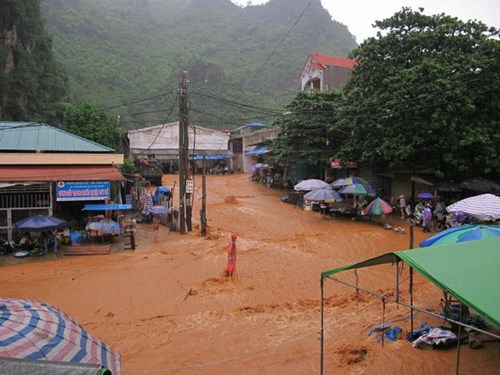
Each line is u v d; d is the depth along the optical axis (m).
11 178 19.28
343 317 11.09
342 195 32.41
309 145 30.80
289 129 31.22
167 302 12.63
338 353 8.85
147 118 59.75
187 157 22.34
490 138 21.91
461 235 9.97
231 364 8.67
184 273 15.32
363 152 26.09
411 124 22.97
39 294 13.37
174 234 22.05
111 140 35.91
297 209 28.45
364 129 25.53
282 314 11.52
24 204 20.00
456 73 21.81
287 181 37.81
